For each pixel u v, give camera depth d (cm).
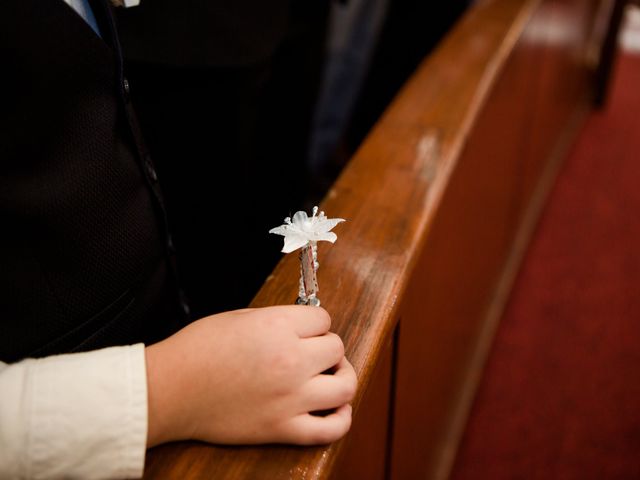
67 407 33
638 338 129
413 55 140
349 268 48
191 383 35
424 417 84
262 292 45
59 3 39
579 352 126
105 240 44
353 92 145
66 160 41
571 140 186
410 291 56
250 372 35
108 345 46
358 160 59
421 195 55
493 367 123
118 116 45
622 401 117
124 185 45
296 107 98
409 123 65
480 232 95
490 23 89
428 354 75
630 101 211
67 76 40
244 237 82
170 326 54
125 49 60
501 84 83
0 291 40
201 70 64
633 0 255
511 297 139
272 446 36
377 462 60
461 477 105
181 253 79
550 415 114
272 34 69
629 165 180
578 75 177
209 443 36
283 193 104
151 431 35
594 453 108
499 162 98
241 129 72
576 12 146
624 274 144
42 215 40
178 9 61
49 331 42
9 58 38
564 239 155
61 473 34
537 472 106
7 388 33
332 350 37
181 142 70
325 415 38
